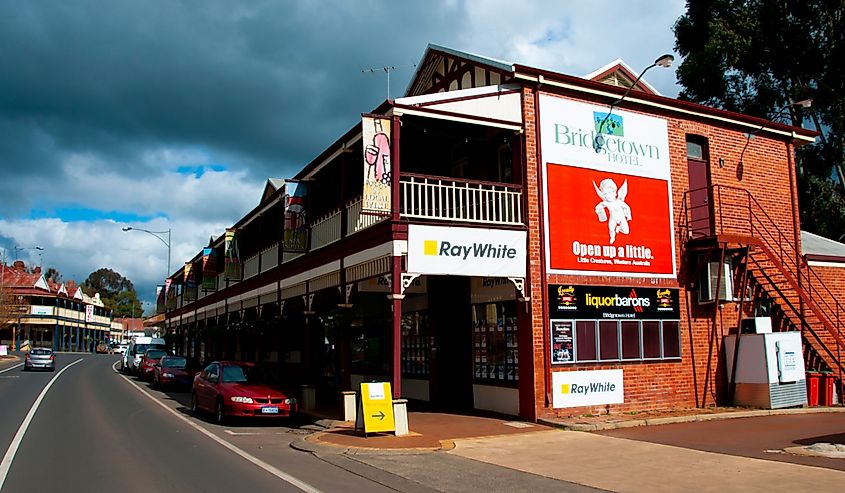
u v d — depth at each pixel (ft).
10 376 116.57
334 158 57.77
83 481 28.96
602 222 52.03
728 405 55.47
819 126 98.73
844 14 91.20
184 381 86.07
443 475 30.86
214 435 44.80
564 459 34.50
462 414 51.70
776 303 59.98
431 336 61.00
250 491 26.96
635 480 29.22
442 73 62.39
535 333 47.83
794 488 26.68
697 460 33.30
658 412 50.90
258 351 88.89
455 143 59.93
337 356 79.97
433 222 45.62
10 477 29.84
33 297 272.92
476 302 54.95
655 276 53.83
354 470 32.12
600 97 53.62
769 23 92.63
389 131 45.11
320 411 56.90
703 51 96.78
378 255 46.60
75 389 86.58
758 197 61.67
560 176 50.78
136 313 477.77
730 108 100.17
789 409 52.75
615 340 51.03
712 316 56.44
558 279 49.34
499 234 47.73
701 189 57.21
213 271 115.34
